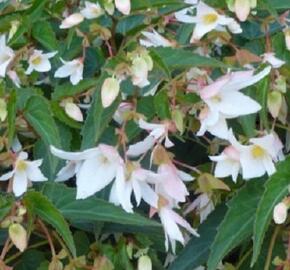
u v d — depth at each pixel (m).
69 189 0.30
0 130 0.32
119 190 0.28
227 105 0.29
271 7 0.31
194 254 0.31
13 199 0.29
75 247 0.30
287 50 0.32
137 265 0.31
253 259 0.27
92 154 0.29
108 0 0.32
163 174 0.29
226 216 0.29
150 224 0.28
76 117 0.31
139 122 0.29
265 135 0.30
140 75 0.28
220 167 0.30
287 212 0.30
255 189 0.30
